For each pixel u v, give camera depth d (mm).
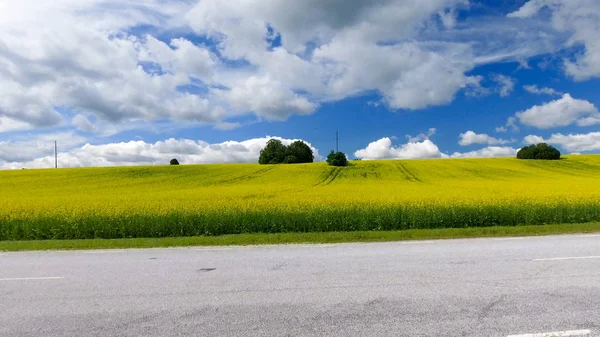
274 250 9992
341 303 5508
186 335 4531
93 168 53625
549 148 67188
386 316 4988
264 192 26531
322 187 31672
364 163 59656
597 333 4410
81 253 10117
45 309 5457
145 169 52500
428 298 5648
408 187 30000
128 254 9812
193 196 23953
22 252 10438
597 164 59250
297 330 4613
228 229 14258
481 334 4406
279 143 93875
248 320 4945
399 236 12133
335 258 8703
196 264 8320
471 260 8188
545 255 8602
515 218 15180
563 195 18812
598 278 6574
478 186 29672
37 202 20312
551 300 5473
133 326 4816
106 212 15289
